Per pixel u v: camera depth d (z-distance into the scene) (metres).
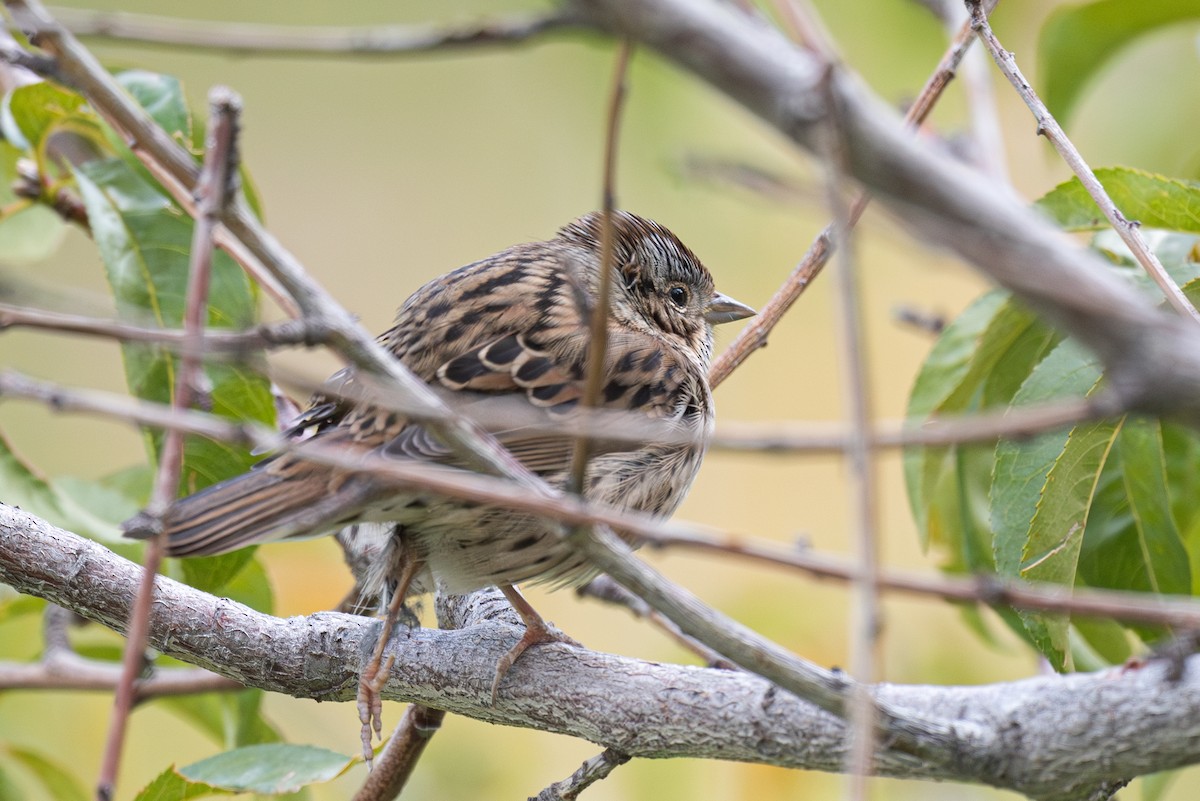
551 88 14.23
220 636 6.60
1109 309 3.64
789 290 7.76
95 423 13.38
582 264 8.38
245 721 8.50
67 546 6.55
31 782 10.70
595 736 6.29
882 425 7.89
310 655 6.66
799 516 13.83
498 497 4.32
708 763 9.89
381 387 4.47
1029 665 10.68
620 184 12.99
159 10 13.62
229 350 4.25
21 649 10.37
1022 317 7.47
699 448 8.14
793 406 14.16
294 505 6.28
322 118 14.77
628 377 7.66
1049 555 6.54
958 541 8.98
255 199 8.81
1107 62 9.49
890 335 14.41
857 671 3.68
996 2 6.91
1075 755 5.07
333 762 6.92
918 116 6.93
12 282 4.12
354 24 13.59
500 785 10.97
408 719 7.59
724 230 13.66
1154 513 7.42
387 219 14.54
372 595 7.14
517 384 7.30
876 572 3.66
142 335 4.17
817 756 5.79
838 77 3.71
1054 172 10.58
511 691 6.47
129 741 11.07
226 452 7.64
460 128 14.62
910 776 5.46
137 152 7.43
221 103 4.27
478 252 14.45
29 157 8.62
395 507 6.57
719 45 3.70
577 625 12.62
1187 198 6.83
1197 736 4.91
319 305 4.41
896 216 3.77
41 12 4.15
